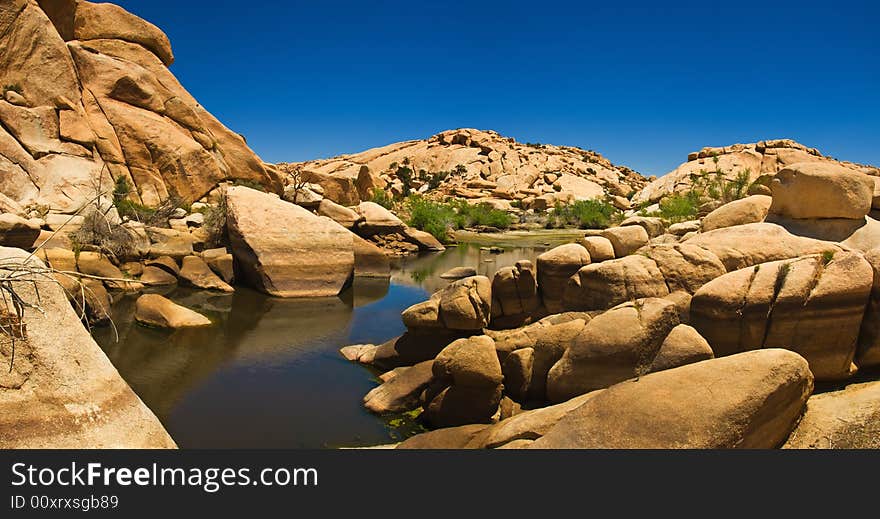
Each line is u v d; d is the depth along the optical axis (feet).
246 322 40.52
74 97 73.56
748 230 26.84
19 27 69.41
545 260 29.55
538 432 17.62
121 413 13.98
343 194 110.93
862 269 20.07
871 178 27.91
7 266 12.87
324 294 50.85
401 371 28.25
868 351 20.38
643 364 20.94
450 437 19.90
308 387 28.04
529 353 24.76
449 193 218.79
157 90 85.56
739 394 13.69
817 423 15.49
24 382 12.59
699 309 21.85
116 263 50.34
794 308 20.01
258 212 51.96
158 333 36.65
